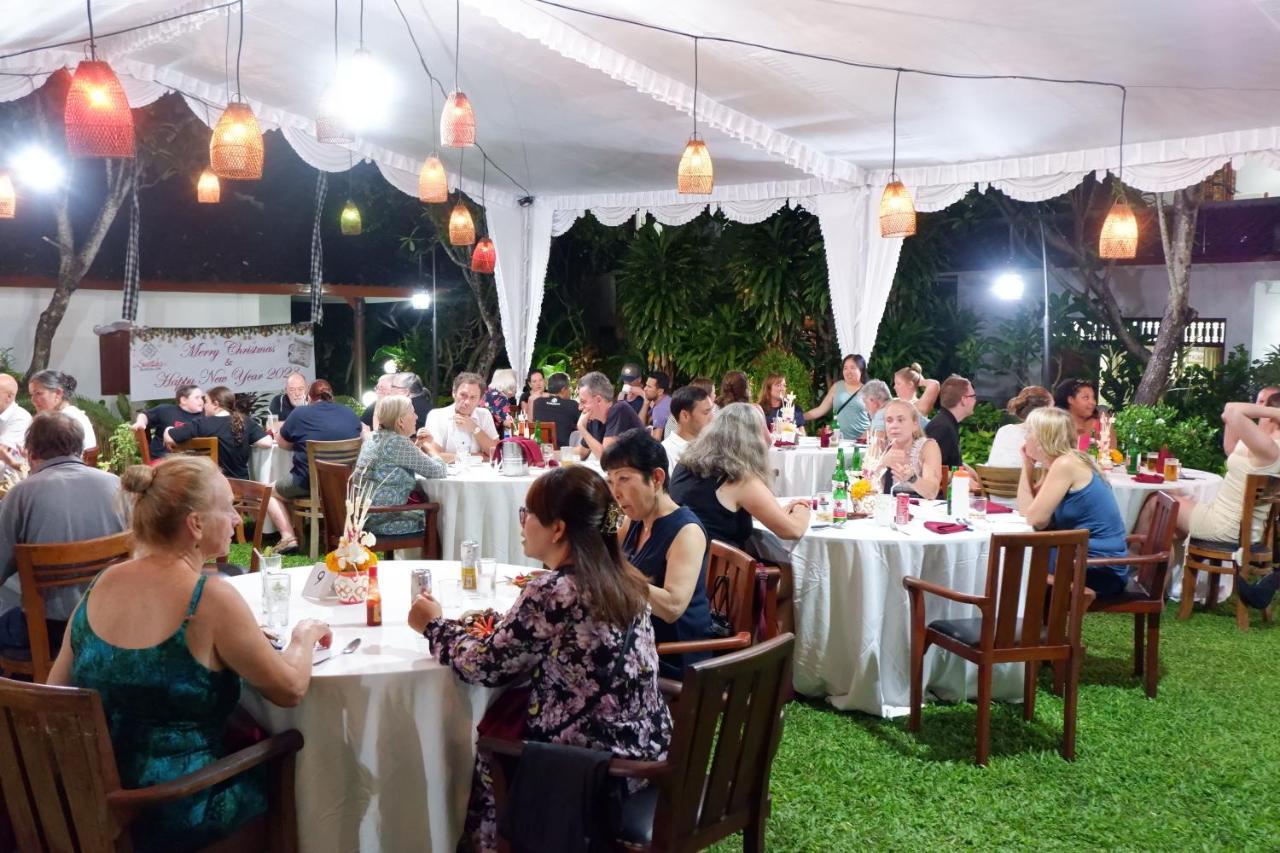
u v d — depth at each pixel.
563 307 15.06
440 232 12.86
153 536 2.23
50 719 2.02
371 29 6.02
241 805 2.31
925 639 3.88
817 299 11.57
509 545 5.57
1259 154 6.20
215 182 7.54
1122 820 3.23
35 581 3.19
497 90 6.89
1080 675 4.64
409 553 6.08
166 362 10.52
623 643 2.31
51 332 10.15
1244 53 4.65
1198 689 4.45
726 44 5.35
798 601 4.13
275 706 2.45
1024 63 5.14
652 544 3.09
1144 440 7.50
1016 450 5.80
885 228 6.11
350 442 6.51
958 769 3.58
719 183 9.04
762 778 2.44
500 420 8.15
